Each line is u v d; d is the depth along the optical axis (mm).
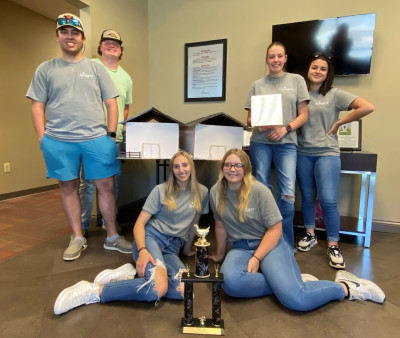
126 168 2740
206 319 1152
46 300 1309
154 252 1398
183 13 2736
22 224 2418
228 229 1528
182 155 1500
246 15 2496
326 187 1791
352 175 2352
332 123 1806
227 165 1396
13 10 3275
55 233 2201
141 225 1521
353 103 1705
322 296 1231
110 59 2111
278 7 2383
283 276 1253
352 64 2168
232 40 2570
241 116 2619
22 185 3537
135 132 1698
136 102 2793
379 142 2242
